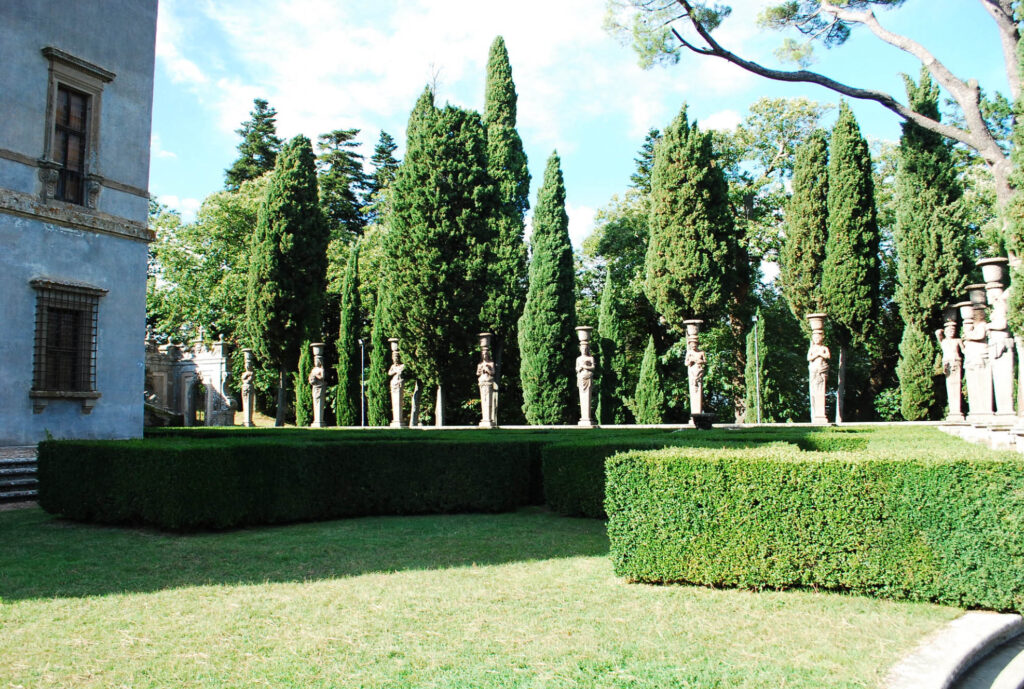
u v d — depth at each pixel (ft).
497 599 17.11
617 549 19.27
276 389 129.59
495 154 96.73
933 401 70.33
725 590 18.21
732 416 109.70
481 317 86.43
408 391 107.14
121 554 22.74
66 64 46.06
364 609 16.24
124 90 50.42
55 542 24.91
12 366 42.55
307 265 94.73
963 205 68.59
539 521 29.63
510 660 13.01
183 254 112.06
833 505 18.01
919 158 68.80
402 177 85.56
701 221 83.05
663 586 18.58
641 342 113.19
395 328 86.43
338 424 108.88
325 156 155.84
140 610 16.20
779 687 11.78
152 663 12.91
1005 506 16.42
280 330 93.25
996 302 41.09
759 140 101.24
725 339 104.47
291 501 29.35
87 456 29.17
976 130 45.68
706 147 83.92
